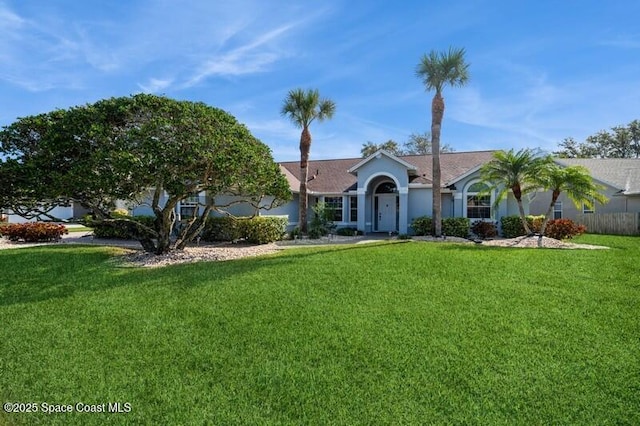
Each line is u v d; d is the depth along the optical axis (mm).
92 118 11562
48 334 6324
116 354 5574
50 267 11531
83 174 10680
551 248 15414
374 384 4672
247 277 9930
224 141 12500
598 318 6777
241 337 6086
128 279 9953
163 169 11367
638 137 48094
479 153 26844
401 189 23188
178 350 5668
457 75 19453
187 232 15523
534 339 5906
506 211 22453
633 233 24312
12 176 10969
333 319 6812
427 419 3986
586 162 31953
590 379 4730
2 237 20859
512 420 3955
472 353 5445
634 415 4023
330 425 3904
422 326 6457
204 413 4129
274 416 4074
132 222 13930
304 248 16328
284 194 15414
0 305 7840
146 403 4352
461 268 10742
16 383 4824
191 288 8922
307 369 5062
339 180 27172
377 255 13023
